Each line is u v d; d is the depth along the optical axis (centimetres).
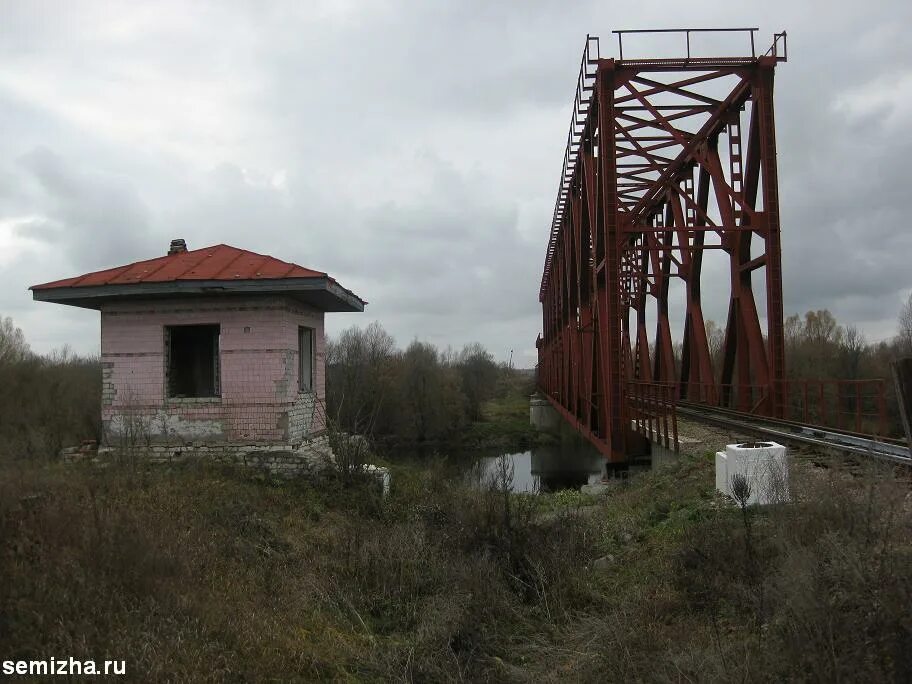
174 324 1336
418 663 624
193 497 1041
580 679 582
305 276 1272
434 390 6053
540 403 6769
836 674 409
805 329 6244
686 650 554
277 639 600
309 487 1262
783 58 1722
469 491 1448
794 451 1205
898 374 469
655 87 1798
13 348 3694
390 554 892
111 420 1336
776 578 561
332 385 4053
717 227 1759
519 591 863
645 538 956
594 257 2080
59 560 633
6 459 1324
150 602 590
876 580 476
